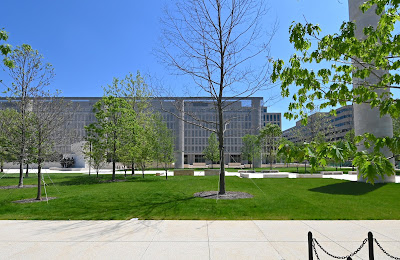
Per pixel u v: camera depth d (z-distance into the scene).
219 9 13.59
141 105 30.83
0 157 20.73
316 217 9.38
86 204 11.83
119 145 24.03
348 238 7.07
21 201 12.84
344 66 5.70
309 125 35.81
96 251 6.21
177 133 68.31
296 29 4.77
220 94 14.25
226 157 83.56
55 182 22.86
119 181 23.30
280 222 8.75
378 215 9.66
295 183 20.50
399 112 3.72
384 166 2.80
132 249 6.33
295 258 5.74
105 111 25.30
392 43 4.38
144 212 10.20
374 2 4.53
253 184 19.58
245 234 7.45
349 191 15.85
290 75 4.88
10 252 6.17
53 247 6.49
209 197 13.09
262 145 46.97
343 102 5.11
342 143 3.07
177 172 30.94
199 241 6.88
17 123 15.83
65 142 17.80
